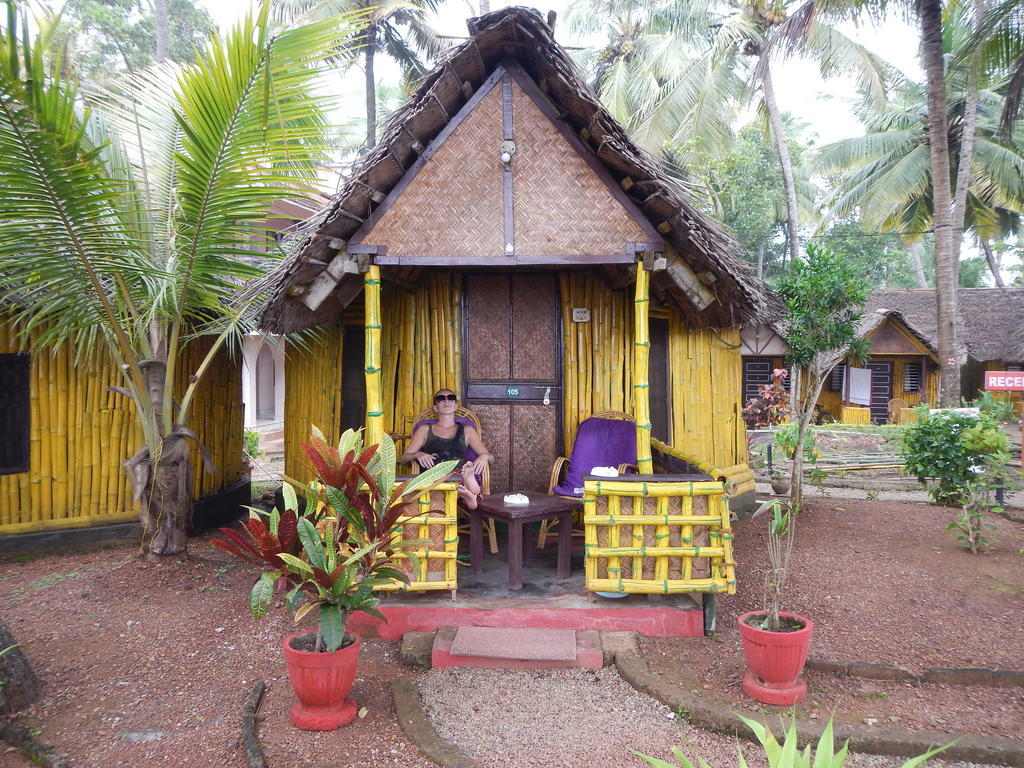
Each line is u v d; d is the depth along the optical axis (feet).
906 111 71.20
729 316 18.25
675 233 15.58
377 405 15.67
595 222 15.67
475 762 9.74
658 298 20.99
